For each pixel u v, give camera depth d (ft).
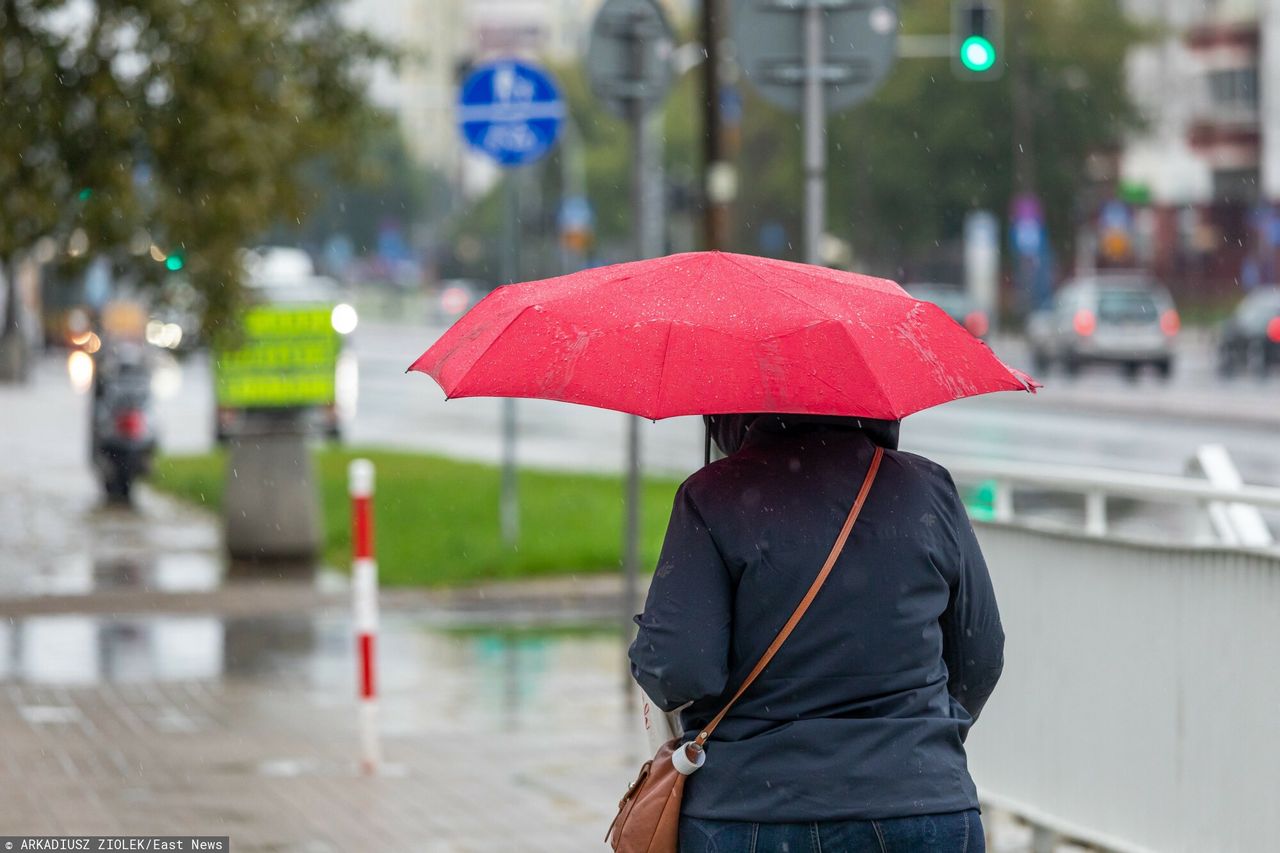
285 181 119.03
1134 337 312.50
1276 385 294.87
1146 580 45.55
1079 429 207.51
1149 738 45.44
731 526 28.27
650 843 28.22
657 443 216.95
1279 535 105.19
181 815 57.21
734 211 586.86
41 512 147.64
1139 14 500.74
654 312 28.07
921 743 27.81
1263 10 572.51
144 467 152.05
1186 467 48.01
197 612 100.73
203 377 360.48
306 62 132.98
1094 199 511.40
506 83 108.06
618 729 72.28
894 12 68.18
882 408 26.94
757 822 27.53
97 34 108.88
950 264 518.37
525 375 27.50
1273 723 40.88
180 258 113.29
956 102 495.41
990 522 52.60
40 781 61.57
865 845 27.37
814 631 28.02
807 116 68.18
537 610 105.91
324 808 58.59
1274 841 40.70
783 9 68.33
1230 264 585.22
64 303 437.17
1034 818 50.34
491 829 56.13
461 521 136.46
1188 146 577.84
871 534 28.40
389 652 90.58
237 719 73.20
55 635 93.20
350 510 144.97
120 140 110.42
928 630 28.50
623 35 80.94
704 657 27.73
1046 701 50.01
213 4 110.83
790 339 27.37
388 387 326.24
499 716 74.84
